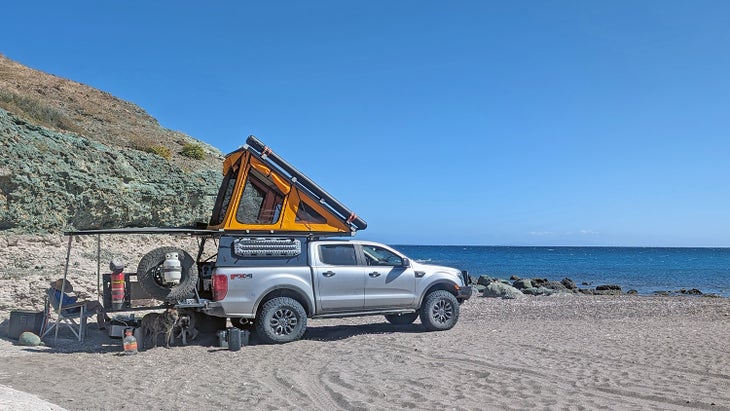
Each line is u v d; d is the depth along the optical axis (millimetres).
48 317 10156
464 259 91688
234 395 6504
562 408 5805
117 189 22625
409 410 5820
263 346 9781
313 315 10531
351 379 7195
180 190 25625
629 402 6055
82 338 10008
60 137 22016
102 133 30016
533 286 33031
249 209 10562
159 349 9461
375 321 13367
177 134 38906
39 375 7473
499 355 8766
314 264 10562
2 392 5250
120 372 7789
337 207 11227
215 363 8422
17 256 16328
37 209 19359
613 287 32750
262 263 10227
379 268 11055
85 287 14133
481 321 13914
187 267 9625
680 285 37781
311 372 7746
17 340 9828
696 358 8562
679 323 13789
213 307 9750
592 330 11945
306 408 5973
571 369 7723
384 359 8531
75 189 20891
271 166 10727
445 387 6746
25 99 25531
